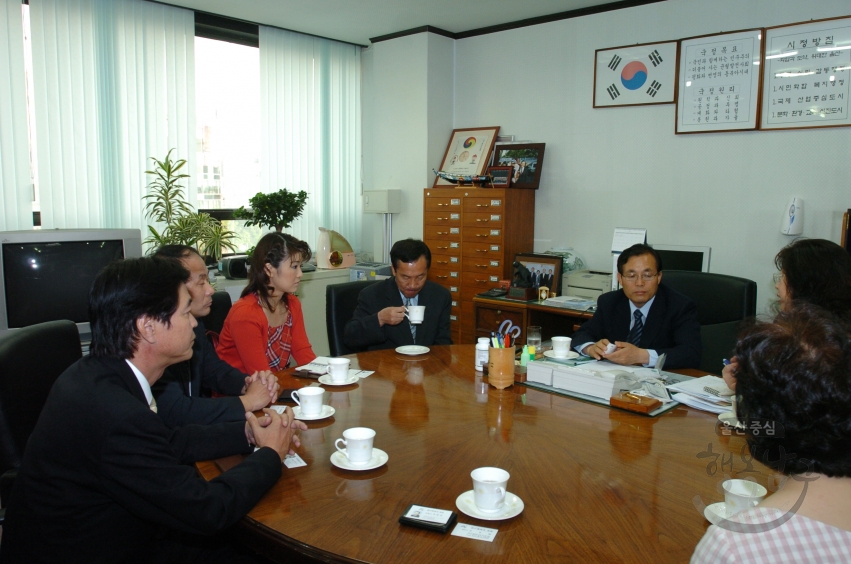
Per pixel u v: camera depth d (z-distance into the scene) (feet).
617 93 13.29
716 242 12.33
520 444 4.57
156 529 4.09
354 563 3.04
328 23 15.14
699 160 12.40
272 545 3.32
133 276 3.74
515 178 14.73
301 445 4.54
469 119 16.02
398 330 8.36
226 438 4.40
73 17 12.14
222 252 15.01
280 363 7.48
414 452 4.41
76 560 3.60
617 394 5.65
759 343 2.32
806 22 10.90
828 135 10.91
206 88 14.67
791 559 2.09
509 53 15.06
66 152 12.24
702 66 12.12
